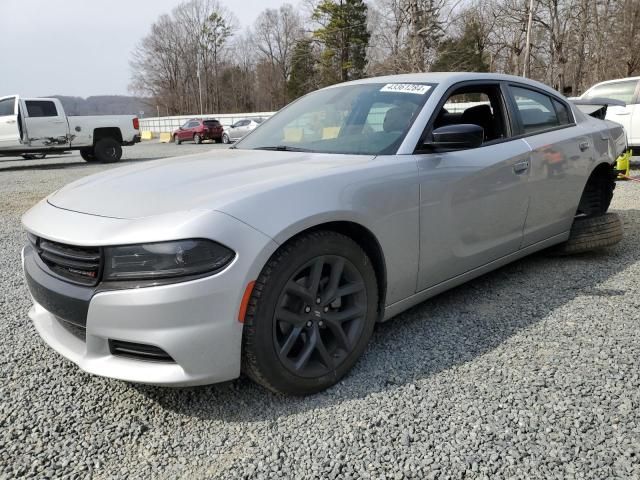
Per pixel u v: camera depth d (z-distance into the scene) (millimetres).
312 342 2275
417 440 1996
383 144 2775
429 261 2779
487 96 3439
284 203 2137
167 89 76312
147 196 2232
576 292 3482
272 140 3271
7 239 5738
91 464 1947
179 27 73250
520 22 31125
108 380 2551
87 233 2033
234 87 75688
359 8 46000
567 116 4012
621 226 4219
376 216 2447
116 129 16656
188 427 2154
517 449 1921
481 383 2373
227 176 2418
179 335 1936
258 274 2033
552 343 2738
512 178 3227
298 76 55969
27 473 1903
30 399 2393
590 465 1822
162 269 1916
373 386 2387
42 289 2189
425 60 26797
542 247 3781
